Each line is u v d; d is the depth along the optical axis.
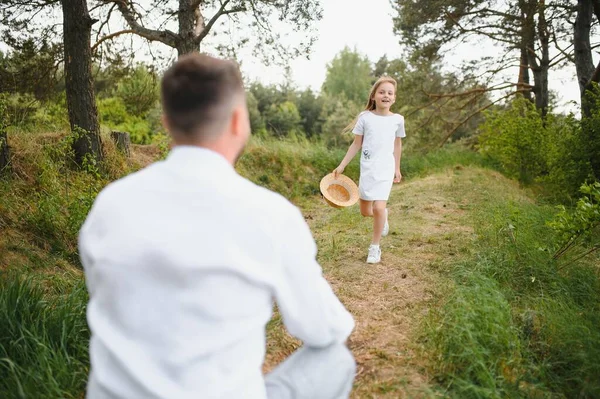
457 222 6.49
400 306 3.75
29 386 2.29
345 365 1.37
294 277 1.22
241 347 1.15
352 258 5.03
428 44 14.77
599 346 2.86
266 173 10.77
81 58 6.99
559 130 9.72
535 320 3.31
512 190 9.53
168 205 1.13
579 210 4.20
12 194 5.48
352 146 5.01
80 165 7.04
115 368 1.09
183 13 8.59
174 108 1.21
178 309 1.09
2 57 8.84
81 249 1.19
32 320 2.83
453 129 16.31
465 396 2.47
